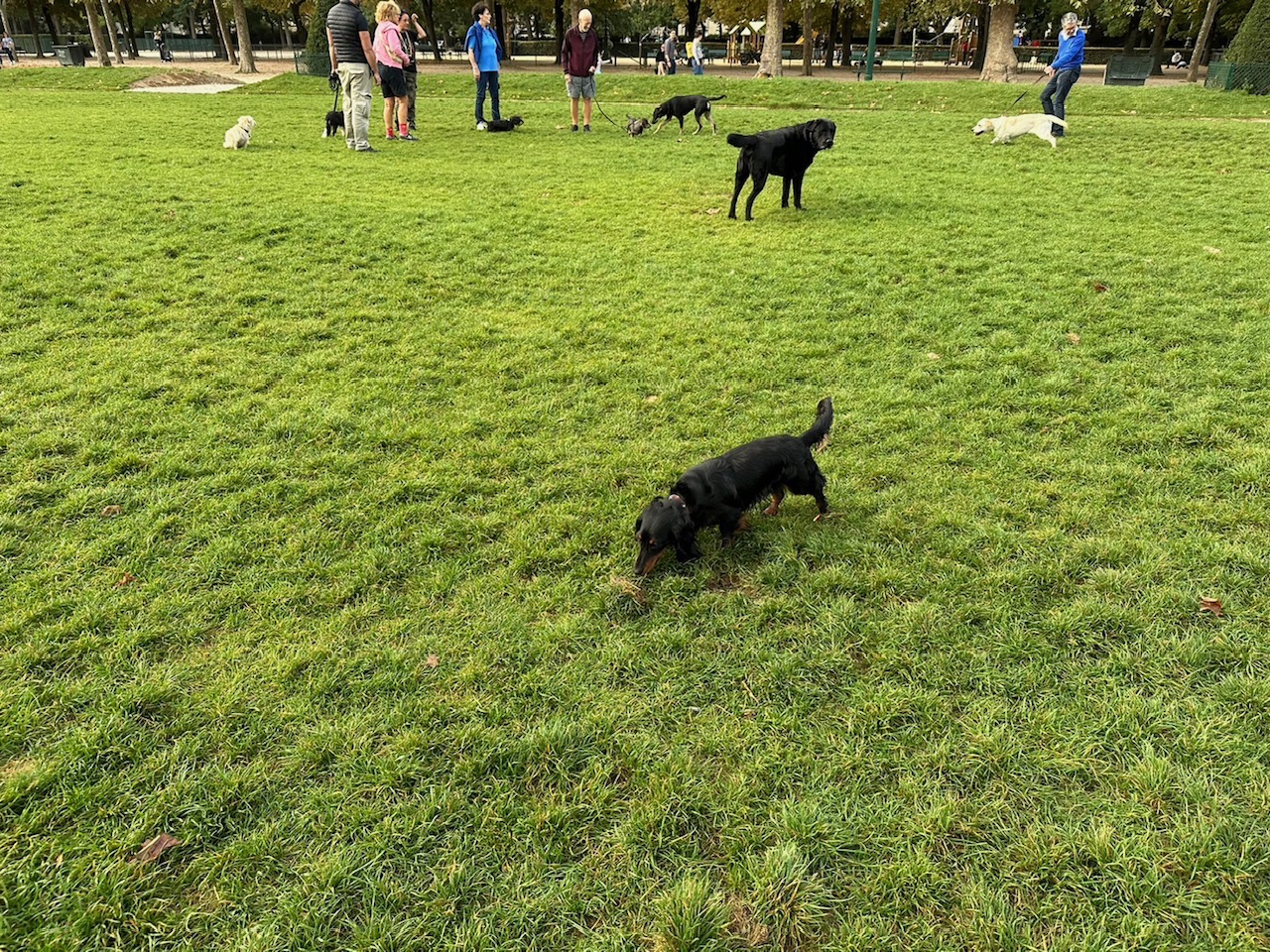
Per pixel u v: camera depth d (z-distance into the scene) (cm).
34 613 301
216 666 281
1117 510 368
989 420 456
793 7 3394
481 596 319
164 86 2427
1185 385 486
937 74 3422
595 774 240
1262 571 319
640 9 4731
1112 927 195
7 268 667
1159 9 3047
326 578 329
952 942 193
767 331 589
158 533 354
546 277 709
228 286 658
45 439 421
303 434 440
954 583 321
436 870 213
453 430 449
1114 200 939
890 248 774
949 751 245
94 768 240
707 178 1101
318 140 1321
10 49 3747
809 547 347
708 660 284
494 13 3984
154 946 193
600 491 394
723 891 207
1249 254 729
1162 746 244
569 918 200
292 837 221
